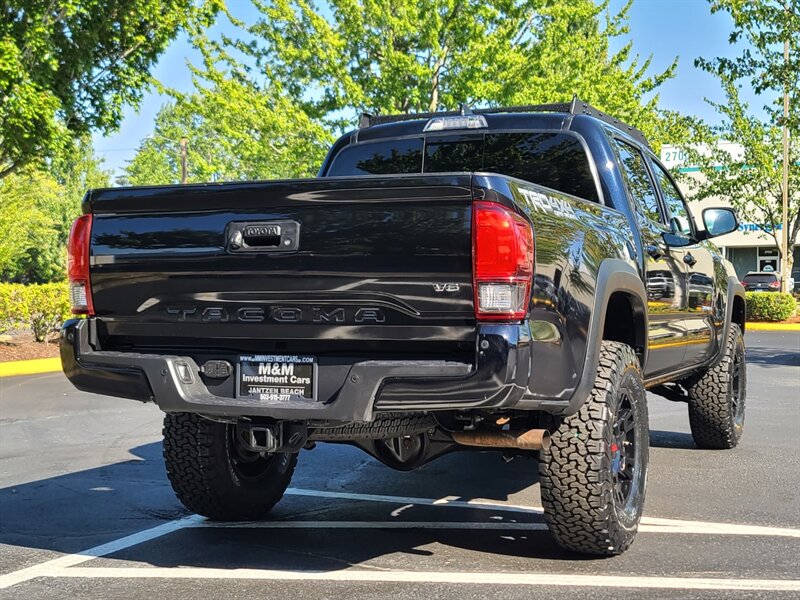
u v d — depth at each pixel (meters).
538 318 3.39
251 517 4.82
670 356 5.45
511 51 19.78
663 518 4.70
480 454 6.83
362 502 5.22
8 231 21.19
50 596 3.54
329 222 3.48
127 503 5.24
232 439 4.61
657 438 7.33
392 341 3.44
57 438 7.65
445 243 3.30
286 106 19.88
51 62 12.94
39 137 13.22
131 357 3.75
